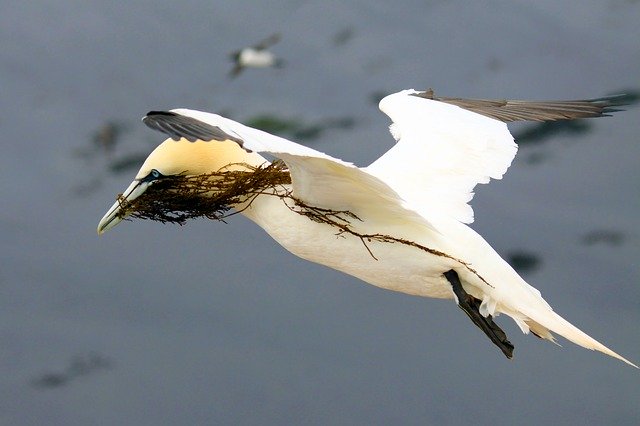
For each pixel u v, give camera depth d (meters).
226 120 8.90
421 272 10.23
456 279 10.20
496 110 12.71
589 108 12.91
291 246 10.48
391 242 10.18
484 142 11.28
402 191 10.70
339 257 10.37
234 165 10.59
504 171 11.12
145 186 10.70
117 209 10.80
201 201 10.70
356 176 9.47
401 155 11.21
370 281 10.52
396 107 12.08
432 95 12.98
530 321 10.55
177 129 8.79
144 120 9.00
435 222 10.27
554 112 12.75
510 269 10.26
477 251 10.21
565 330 10.02
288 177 10.40
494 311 10.18
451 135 11.37
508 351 10.09
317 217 10.21
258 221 10.61
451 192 10.88
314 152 8.68
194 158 10.54
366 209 10.08
